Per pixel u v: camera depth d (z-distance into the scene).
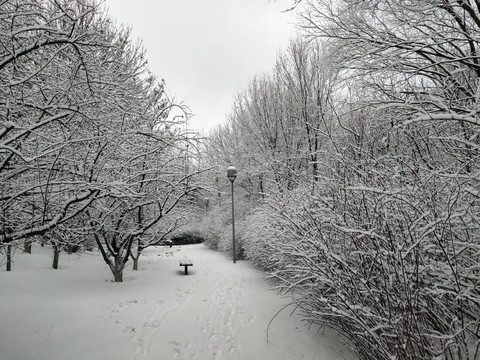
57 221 3.85
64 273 7.93
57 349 3.77
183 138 4.85
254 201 14.89
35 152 3.93
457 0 3.94
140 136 5.29
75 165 4.35
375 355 3.01
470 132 3.98
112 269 7.77
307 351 3.93
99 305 5.48
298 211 4.14
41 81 3.84
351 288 3.06
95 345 3.94
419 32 4.62
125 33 8.49
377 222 2.92
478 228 2.61
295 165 11.70
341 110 5.60
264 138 13.62
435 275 2.73
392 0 4.29
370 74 5.09
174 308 5.66
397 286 2.65
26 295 5.68
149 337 4.29
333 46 5.54
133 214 8.28
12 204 4.07
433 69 4.73
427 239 2.65
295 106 12.50
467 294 2.38
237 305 5.89
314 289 4.11
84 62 3.42
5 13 3.21
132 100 5.12
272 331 4.53
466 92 4.32
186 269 9.47
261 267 9.08
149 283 7.79
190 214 9.89
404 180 3.07
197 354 3.91
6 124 3.20
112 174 5.55
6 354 3.58
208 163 7.44
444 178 2.91
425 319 2.67
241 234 12.27
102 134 4.25
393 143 4.55
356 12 5.01
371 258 2.90
